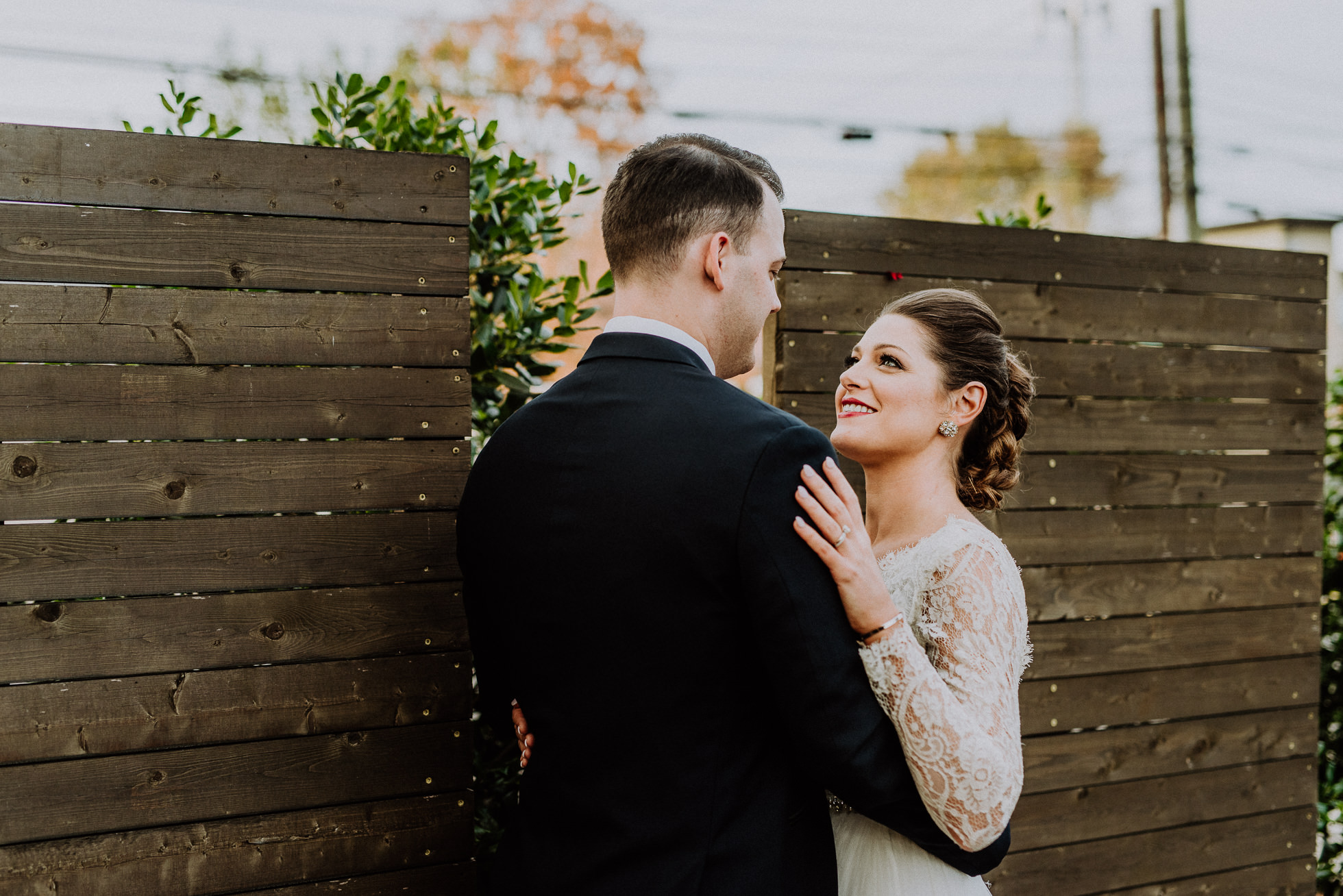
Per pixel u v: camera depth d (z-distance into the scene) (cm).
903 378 147
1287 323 260
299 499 163
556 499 110
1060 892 233
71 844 151
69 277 152
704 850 104
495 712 139
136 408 155
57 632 151
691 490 104
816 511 106
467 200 173
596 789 107
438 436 171
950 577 129
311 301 164
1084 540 236
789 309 212
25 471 150
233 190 160
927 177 1455
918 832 125
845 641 106
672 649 104
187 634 157
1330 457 336
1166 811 244
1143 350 243
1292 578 261
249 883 159
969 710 118
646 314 118
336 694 164
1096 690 237
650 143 124
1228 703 252
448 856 170
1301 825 260
